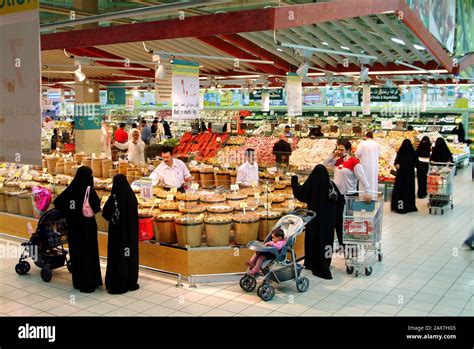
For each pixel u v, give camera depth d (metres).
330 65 15.36
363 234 7.19
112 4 12.08
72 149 13.52
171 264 7.07
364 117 22.66
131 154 12.84
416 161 11.72
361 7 8.38
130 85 21.86
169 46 11.68
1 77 3.13
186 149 14.71
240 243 7.07
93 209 6.59
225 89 24.00
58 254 7.28
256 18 7.56
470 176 17.53
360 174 7.94
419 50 13.15
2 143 3.18
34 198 8.52
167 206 7.26
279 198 7.74
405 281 7.02
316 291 6.61
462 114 22.36
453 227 10.30
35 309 6.06
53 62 15.10
